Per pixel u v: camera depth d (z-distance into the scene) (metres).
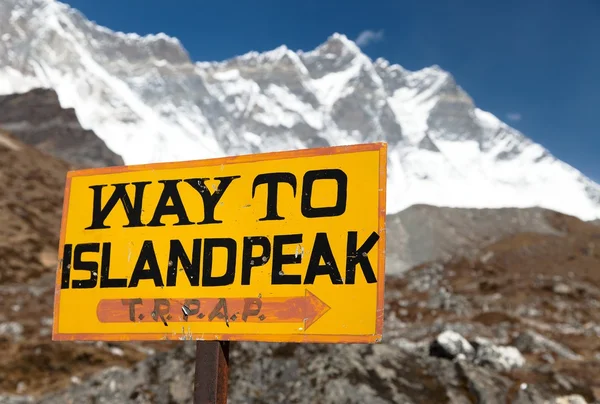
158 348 43.22
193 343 20.50
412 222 184.75
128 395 18.88
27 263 95.69
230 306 7.71
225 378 7.78
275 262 7.67
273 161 7.87
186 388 18.70
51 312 58.62
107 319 8.09
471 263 116.19
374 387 18.12
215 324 7.72
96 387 19.44
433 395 18.47
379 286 7.28
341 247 7.48
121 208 8.30
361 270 7.37
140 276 8.08
